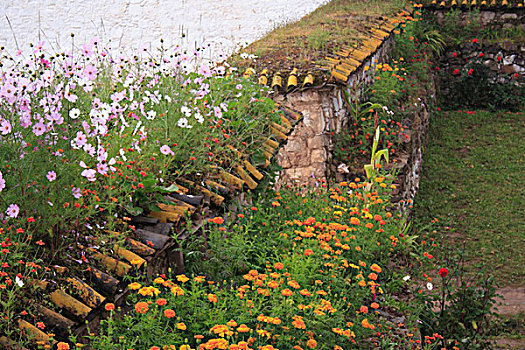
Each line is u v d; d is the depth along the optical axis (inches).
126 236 121.2
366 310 138.3
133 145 139.6
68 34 468.4
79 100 133.0
